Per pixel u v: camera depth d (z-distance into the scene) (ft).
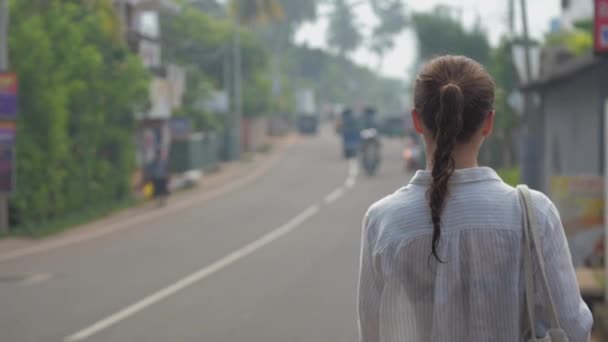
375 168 149.28
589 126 61.57
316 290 46.85
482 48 164.45
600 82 57.67
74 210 91.25
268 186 131.85
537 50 87.61
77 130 92.99
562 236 8.58
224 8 317.22
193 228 81.25
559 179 42.16
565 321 8.34
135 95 101.30
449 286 8.44
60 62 86.33
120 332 36.47
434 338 8.48
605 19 39.17
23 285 49.70
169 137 143.02
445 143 8.63
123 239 73.20
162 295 45.70
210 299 44.37
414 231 8.56
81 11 96.99
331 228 79.97
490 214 8.50
